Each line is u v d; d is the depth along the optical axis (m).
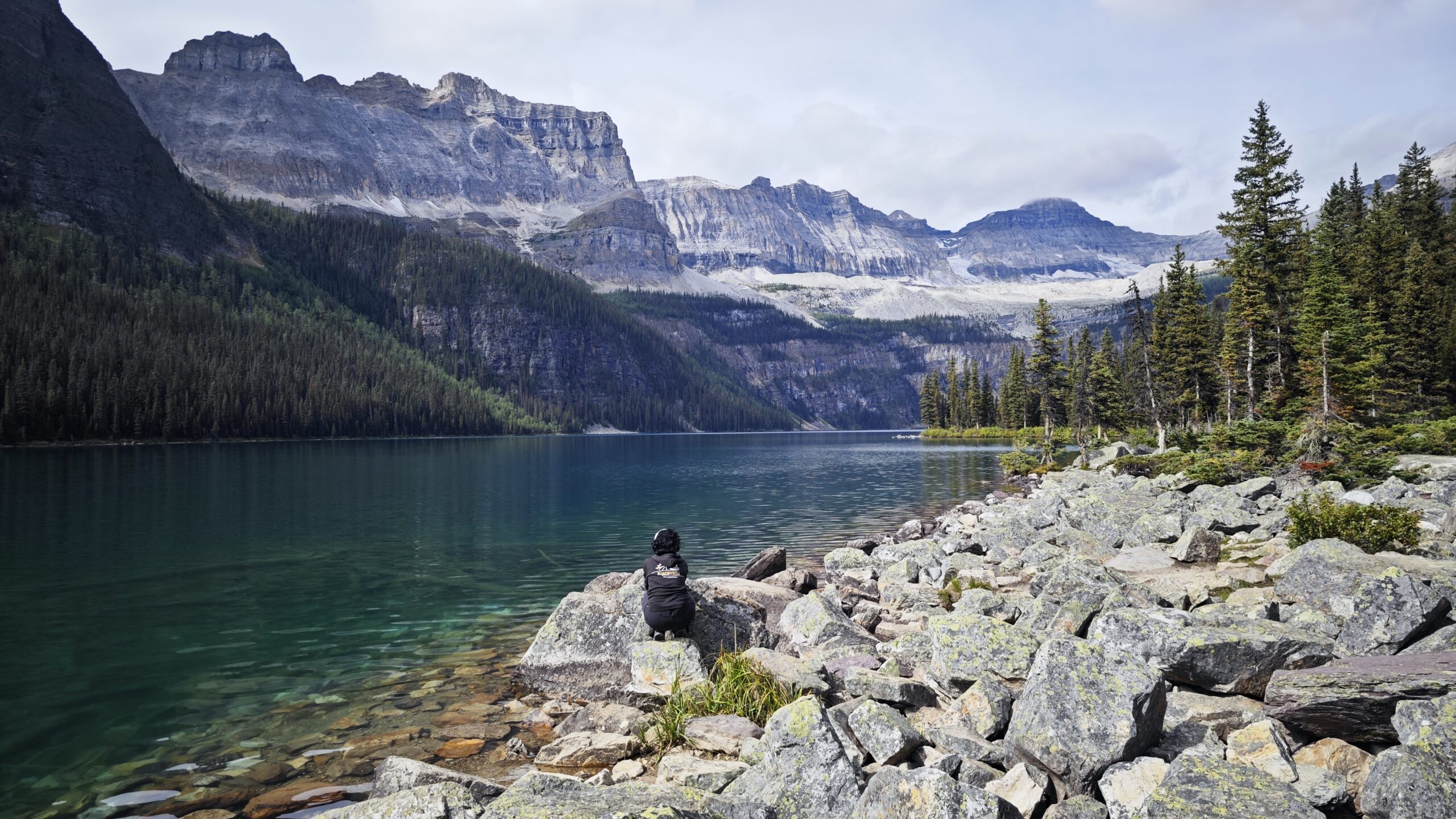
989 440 167.12
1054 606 13.18
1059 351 87.19
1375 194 76.75
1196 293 68.31
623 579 15.61
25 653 14.34
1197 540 18.23
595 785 6.94
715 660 12.06
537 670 12.27
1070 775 7.08
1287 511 20.58
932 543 22.78
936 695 10.05
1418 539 16.41
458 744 9.80
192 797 8.30
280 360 173.62
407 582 21.41
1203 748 6.88
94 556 25.30
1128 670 7.70
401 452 115.31
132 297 168.62
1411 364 54.56
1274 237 54.09
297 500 44.22
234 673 13.09
